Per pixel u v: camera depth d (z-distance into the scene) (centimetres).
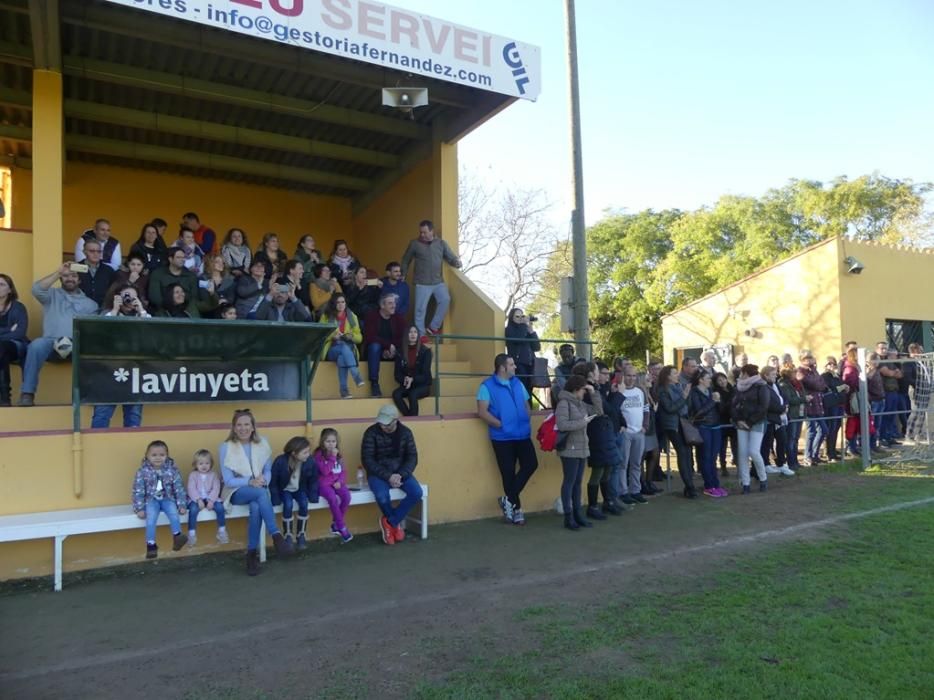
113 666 400
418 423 754
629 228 3281
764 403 916
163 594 531
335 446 662
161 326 621
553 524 759
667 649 417
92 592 537
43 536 543
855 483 975
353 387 873
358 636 444
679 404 897
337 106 1045
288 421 709
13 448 581
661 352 3167
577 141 996
